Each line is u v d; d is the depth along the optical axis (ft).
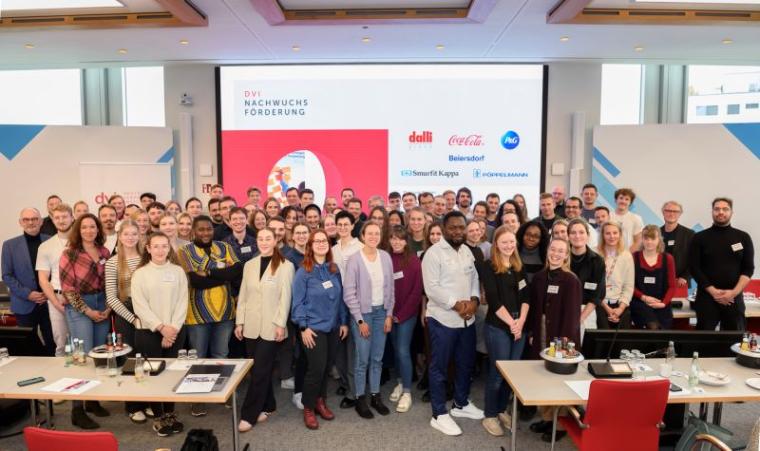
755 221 23.50
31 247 13.41
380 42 20.48
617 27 18.13
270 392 11.95
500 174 24.68
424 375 13.69
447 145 24.56
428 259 11.43
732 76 24.53
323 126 24.59
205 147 25.12
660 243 12.97
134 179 24.09
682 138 23.45
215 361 9.82
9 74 25.34
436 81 24.36
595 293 11.82
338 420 11.84
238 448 9.29
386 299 12.12
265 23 17.81
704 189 23.58
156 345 10.69
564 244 10.43
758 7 16.80
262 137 24.72
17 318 13.47
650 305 12.84
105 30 18.13
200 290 11.78
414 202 18.76
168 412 11.59
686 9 17.06
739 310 13.76
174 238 13.70
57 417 11.98
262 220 15.12
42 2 16.25
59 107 25.73
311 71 24.40
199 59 23.17
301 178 24.76
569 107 24.63
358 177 24.67
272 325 11.26
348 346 12.85
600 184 23.97
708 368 9.49
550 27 18.29
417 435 11.12
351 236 14.80
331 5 16.92
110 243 14.16
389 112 24.49
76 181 24.14
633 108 25.46
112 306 11.05
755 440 5.77
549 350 9.67
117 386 8.63
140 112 25.76
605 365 9.21
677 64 24.26
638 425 7.98
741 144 23.32
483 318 13.30
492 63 24.17
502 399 11.32
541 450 10.57
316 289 11.30
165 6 15.56
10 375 9.16
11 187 23.72
